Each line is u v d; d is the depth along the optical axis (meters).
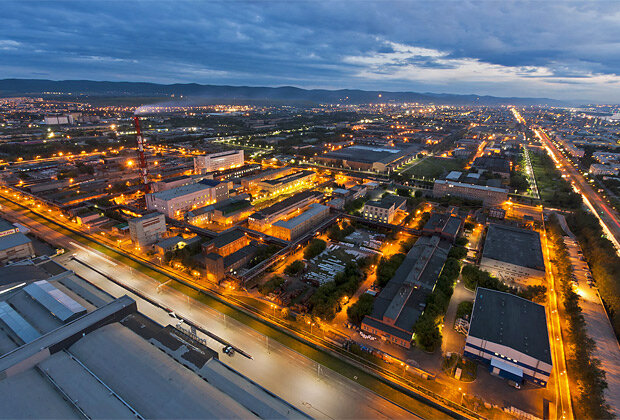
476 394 91.56
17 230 163.12
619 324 116.19
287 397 88.19
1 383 76.38
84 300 110.12
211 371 84.44
